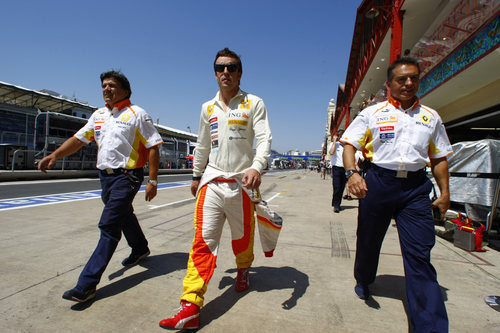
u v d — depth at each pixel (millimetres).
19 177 12836
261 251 3266
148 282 2379
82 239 3502
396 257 3137
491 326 1833
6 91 17062
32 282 2314
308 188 12094
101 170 2328
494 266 2896
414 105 1874
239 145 2014
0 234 3666
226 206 1991
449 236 3832
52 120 15500
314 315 1932
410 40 11430
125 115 2328
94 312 1911
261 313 1945
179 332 1711
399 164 1791
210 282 2432
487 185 3908
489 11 5738
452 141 11477
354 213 5879
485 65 6418
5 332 1661
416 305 1611
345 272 2695
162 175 22938
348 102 22125
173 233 3889
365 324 1836
